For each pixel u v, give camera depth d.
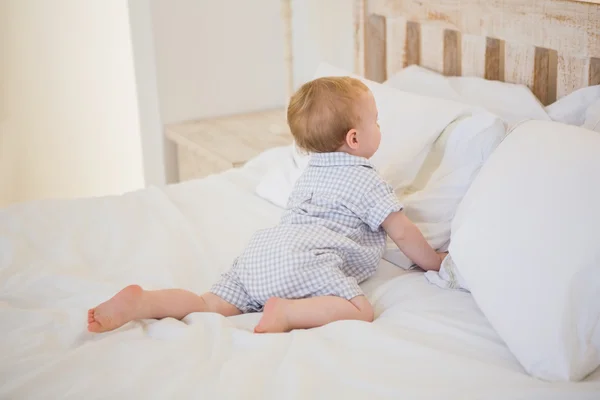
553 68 1.74
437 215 1.52
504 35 1.84
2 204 3.03
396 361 1.09
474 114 1.57
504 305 1.14
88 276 1.44
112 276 1.45
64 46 3.01
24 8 2.89
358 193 1.42
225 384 1.04
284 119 2.78
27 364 1.11
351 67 2.62
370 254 1.42
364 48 2.35
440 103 1.63
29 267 1.44
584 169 1.18
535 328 1.08
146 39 2.63
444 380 1.04
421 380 1.04
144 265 1.49
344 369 1.07
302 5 2.79
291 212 1.48
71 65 3.05
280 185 1.81
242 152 2.39
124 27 3.11
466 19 1.94
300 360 1.10
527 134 1.35
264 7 2.79
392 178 1.58
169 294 1.30
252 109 2.90
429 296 1.33
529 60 1.79
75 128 3.14
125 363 1.11
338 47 2.66
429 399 0.98
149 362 1.10
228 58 2.78
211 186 1.95
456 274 1.34
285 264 1.33
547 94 1.77
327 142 1.45
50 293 1.36
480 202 1.29
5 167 3.01
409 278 1.43
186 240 1.61
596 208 1.12
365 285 1.44
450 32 2.01
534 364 1.06
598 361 1.07
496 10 1.85
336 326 1.20
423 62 2.14
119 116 3.21
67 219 1.69
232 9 2.73
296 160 1.84
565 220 1.14
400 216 1.43
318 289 1.33
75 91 3.09
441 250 1.50
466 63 1.98
